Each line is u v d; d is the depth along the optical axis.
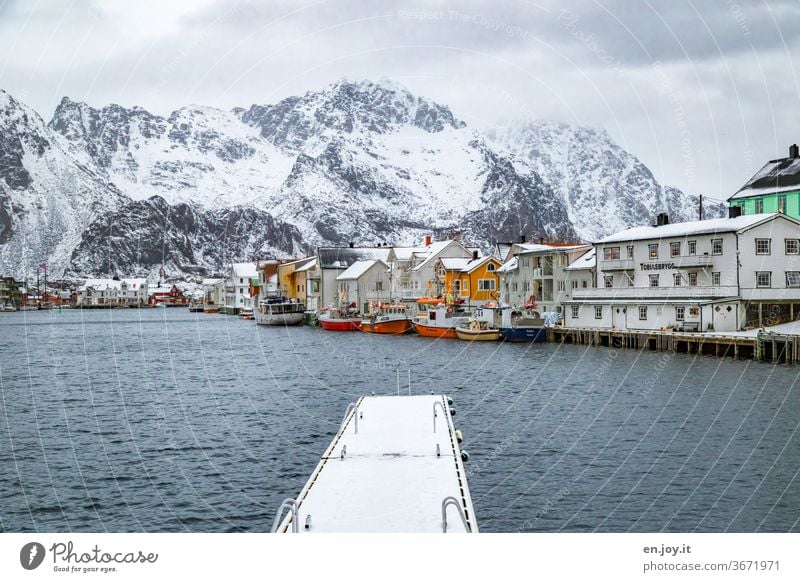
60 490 26.62
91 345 93.88
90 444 33.72
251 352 79.19
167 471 28.92
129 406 44.03
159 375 59.75
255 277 196.50
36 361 72.50
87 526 23.20
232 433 35.62
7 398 47.75
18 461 30.69
